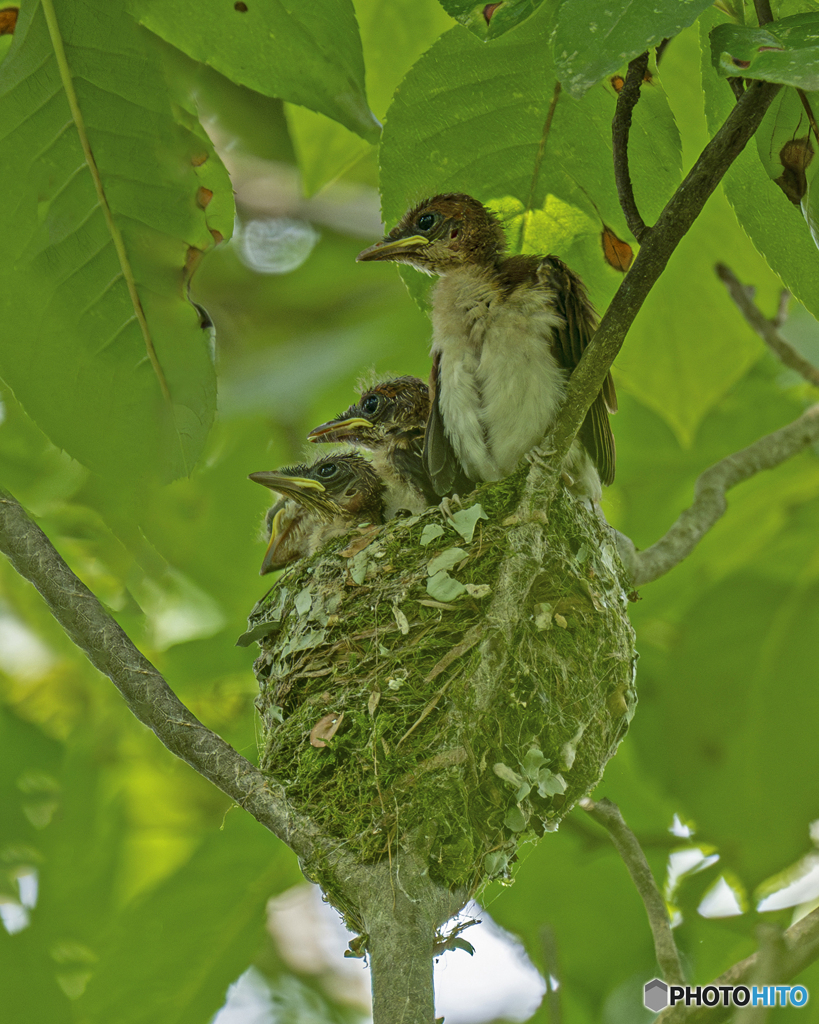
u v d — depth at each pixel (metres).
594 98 8.05
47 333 7.58
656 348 11.14
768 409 13.56
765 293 11.12
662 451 13.61
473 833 7.02
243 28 7.70
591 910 11.74
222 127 16.42
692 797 12.12
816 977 9.92
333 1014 15.30
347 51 7.87
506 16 5.87
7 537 7.02
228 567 13.48
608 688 8.08
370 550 8.83
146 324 7.62
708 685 12.48
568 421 7.67
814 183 6.89
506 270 9.25
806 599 12.59
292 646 8.59
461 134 8.36
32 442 12.33
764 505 12.91
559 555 8.07
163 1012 10.80
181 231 7.62
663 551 9.91
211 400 7.71
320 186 10.09
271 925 15.66
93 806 13.15
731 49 5.36
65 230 7.53
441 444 9.66
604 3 5.29
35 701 13.88
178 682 11.91
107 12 7.31
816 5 6.91
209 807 14.91
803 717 12.31
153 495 12.30
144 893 11.05
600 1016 11.95
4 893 12.54
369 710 7.47
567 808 7.60
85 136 7.47
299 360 14.93
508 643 7.64
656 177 8.37
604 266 9.23
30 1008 11.55
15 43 7.29
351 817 6.91
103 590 12.46
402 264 9.70
